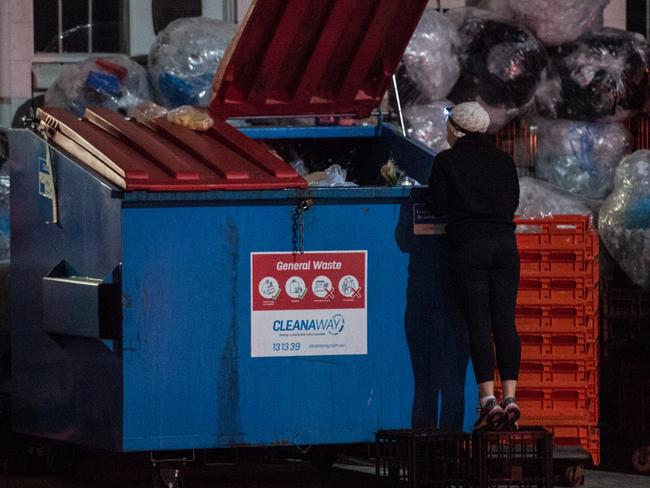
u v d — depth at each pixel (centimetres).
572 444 2927
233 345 2505
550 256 2919
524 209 3459
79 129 2602
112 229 2467
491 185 2602
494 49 3525
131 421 2466
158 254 2459
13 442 2941
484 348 2573
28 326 2722
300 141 3094
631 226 3309
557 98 3638
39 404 2702
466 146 2627
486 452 2555
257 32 2814
